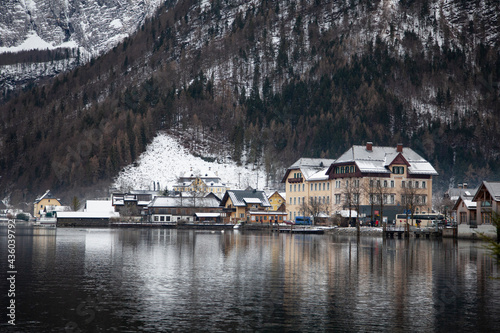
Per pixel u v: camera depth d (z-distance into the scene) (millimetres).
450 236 130625
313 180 191875
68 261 69562
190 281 53344
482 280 56375
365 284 52875
